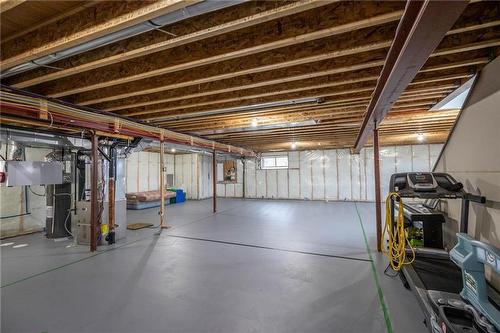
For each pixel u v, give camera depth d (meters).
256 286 2.67
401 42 1.67
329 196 10.10
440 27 1.32
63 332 1.94
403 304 2.27
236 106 3.71
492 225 2.31
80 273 3.06
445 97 3.36
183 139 5.85
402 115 4.38
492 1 1.72
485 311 1.49
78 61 2.27
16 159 3.92
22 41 2.00
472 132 2.68
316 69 2.48
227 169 11.84
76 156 4.75
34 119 3.16
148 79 2.87
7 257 3.67
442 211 3.54
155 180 10.23
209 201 10.29
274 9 1.56
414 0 1.29
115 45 2.09
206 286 2.68
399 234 2.72
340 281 2.75
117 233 4.53
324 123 4.92
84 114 3.49
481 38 2.00
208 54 2.14
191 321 2.07
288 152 10.80
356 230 5.11
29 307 2.30
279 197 10.91
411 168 8.93
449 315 1.61
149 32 1.96
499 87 2.22
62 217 4.79
